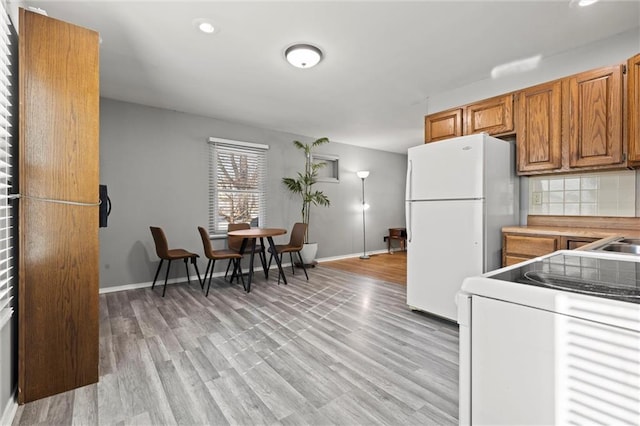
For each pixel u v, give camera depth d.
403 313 2.90
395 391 1.67
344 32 2.31
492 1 1.97
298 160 5.42
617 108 2.15
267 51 2.58
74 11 2.03
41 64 1.62
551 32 2.33
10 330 1.52
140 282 3.85
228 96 3.59
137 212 3.83
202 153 4.35
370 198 6.71
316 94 3.54
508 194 2.72
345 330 2.49
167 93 3.49
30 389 1.57
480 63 2.81
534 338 0.64
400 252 6.93
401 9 2.05
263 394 1.64
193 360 2.00
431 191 2.73
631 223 2.31
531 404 0.65
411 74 3.03
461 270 2.49
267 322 2.66
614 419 0.54
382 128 5.04
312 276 4.52
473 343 0.75
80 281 1.72
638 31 2.27
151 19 2.13
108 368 1.91
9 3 1.55
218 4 1.99
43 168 1.62
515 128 2.70
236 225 4.45
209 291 3.66
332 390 1.68
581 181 2.55
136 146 3.82
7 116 1.46
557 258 1.11
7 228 1.43
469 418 0.75
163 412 1.50
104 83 3.21
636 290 0.65
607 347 0.55
